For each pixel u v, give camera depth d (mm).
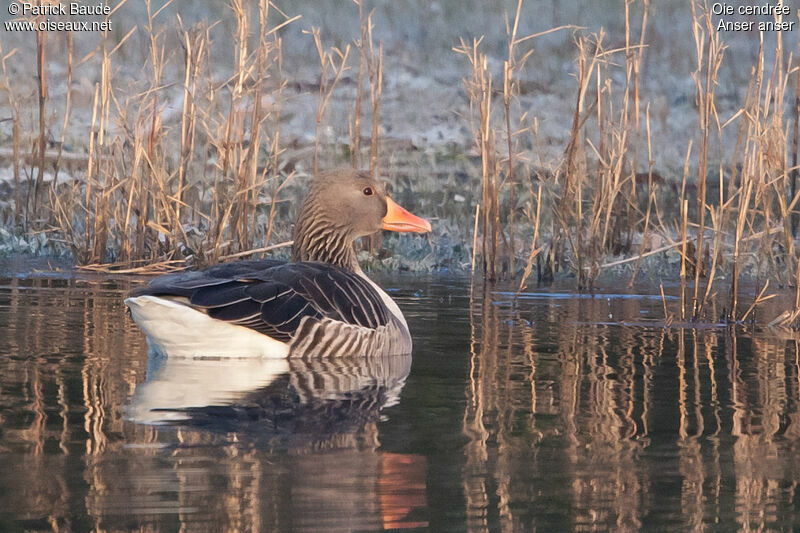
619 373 9820
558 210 17109
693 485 6695
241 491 6293
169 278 10422
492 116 26578
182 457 6895
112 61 29188
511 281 16484
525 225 20109
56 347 10398
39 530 5703
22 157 22094
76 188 18109
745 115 15016
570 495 6457
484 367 10062
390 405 8422
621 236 19094
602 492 6543
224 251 16516
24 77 27516
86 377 9133
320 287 10625
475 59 17531
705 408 8516
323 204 12414
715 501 6422
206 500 6141
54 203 18531
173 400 8375
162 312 10008
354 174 12461
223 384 9008
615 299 14719
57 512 5926
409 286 15688
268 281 10461
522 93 29453
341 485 6469
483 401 8641
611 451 7332
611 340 11555
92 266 16203
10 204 20125
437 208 21156
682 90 31141
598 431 7809
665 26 36469
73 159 22266
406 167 24125
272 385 9047
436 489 6488
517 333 11945
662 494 6543
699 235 13906
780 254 16516
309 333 10312
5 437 7258
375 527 5867
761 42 14062
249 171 16891
